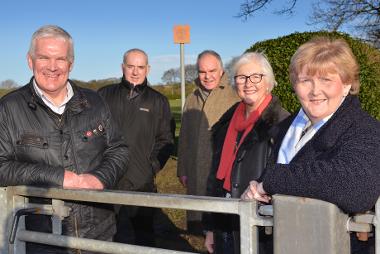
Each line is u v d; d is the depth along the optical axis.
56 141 2.60
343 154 1.65
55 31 2.61
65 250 2.59
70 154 2.63
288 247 1.66
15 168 2.43
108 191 2.12
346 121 1.79
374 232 1.63
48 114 2.60
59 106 2.67
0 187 2.47
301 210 1.62
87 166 2.69
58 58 2.57
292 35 6.66
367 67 6.62
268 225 1.76
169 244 5.16
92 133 2.73
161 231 5.58
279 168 1.72
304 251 1.62
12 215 2.45
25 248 2.43
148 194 1.99
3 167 2.46
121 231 5.36
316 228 1.59
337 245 1.58
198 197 1.89
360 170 1.58
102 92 4.64
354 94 1.94
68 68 2.65
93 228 2.69
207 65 3.98
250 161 2.60
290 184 1.66
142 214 4.67
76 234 2.61
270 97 2.77
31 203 2.47
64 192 2.24
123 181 4.43
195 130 4.16
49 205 2.39
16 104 2.57
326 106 1.89
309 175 1.62
